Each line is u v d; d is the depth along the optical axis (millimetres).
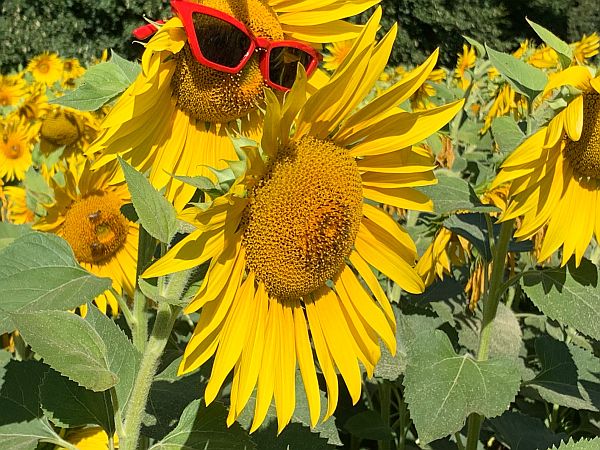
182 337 1078
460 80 1933
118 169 621
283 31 675
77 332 528
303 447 744
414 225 1254
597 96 725
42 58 1873
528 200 749
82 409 617
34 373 671
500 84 1377
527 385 862
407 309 962
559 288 784
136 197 515
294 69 657
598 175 750
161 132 633
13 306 576
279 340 611
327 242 588
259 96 649
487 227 886
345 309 642
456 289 1107
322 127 581
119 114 585
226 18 605
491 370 736
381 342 898
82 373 514
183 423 605
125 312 709
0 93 1583
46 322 525
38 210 979
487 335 832
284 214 574
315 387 616
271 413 766
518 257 1345
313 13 669
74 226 940
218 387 559
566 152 751
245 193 554
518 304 1428
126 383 632
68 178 940
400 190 618
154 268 509
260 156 548
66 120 1272
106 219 942
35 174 986
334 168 582
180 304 539
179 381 755
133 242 969
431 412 710
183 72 626
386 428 1012
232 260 568
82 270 607
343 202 587
